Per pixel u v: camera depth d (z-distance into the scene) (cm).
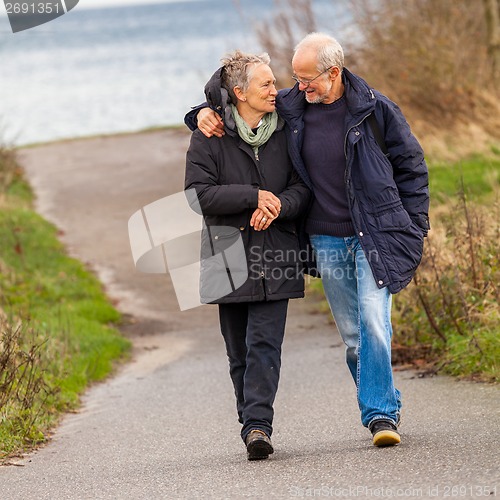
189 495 1299
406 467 1315
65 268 3819
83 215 4991
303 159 1504
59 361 2381
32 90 17400
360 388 1481
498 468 1258
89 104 13775
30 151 7338
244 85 1478
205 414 1952
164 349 2823
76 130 10875
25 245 4175
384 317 1479
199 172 1498
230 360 1571
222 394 2134
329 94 1468
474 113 4512
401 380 1998
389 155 1484
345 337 1559
